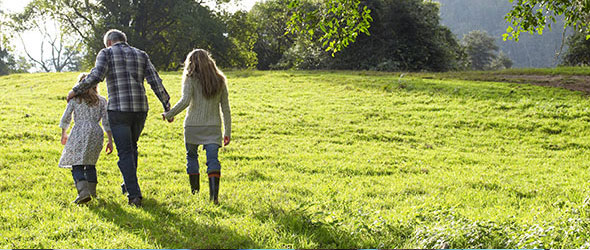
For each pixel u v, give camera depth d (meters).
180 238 4.38
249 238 4.40
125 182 5.73
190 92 5.79
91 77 5.66
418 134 15.37
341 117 17.23
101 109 6.23
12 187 7.16
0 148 10.52
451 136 15.30
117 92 5.79
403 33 37.91
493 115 17.81
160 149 11.62
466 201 7.09
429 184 8.55
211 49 45.12
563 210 5.86
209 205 5.62
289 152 12.28
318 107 18.81
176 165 9.80
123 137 5.75
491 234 4.39
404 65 36.59
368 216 5.08
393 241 4.36
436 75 26.91
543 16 6.55
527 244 4.07
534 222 5.00
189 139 5.91
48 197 6.27
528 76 25.78
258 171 9.45
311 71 29.69
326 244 4.33
